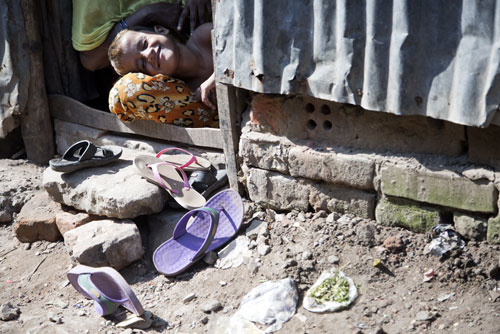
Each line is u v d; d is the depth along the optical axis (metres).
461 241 2.74
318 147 3.01
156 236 3.32
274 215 3.27
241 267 2.97
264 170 3.25
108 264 3.09
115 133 4.09
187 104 3.66
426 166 2.71
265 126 3.17
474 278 2.63
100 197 3.29
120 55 3.74
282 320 2.63
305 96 2.98
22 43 4.03
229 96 3.20
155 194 3.29
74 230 3.23
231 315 2.71
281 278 2.82
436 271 2.69
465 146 2.68
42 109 4.23
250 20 2.82
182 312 2.78
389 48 2.46
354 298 2.66
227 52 3.02
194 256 3.01
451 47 2.32
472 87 2.28
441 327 2.45
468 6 2.22
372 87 2.54
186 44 3.94
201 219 3.26
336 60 2.63
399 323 2.51
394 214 2.89
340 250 2.89
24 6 3.98
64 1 4.24
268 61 2.80
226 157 3.40
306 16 2.68
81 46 4.14
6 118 4.13
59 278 3.20
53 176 3.56
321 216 3.11
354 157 2.88
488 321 2.43
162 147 3.81
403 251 2.82
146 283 3.05
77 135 4.20
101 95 4.66
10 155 4.43
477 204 2.62
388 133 2.82
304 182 3.13
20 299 3.06
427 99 2.43
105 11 4.11
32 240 3.57
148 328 2.72
